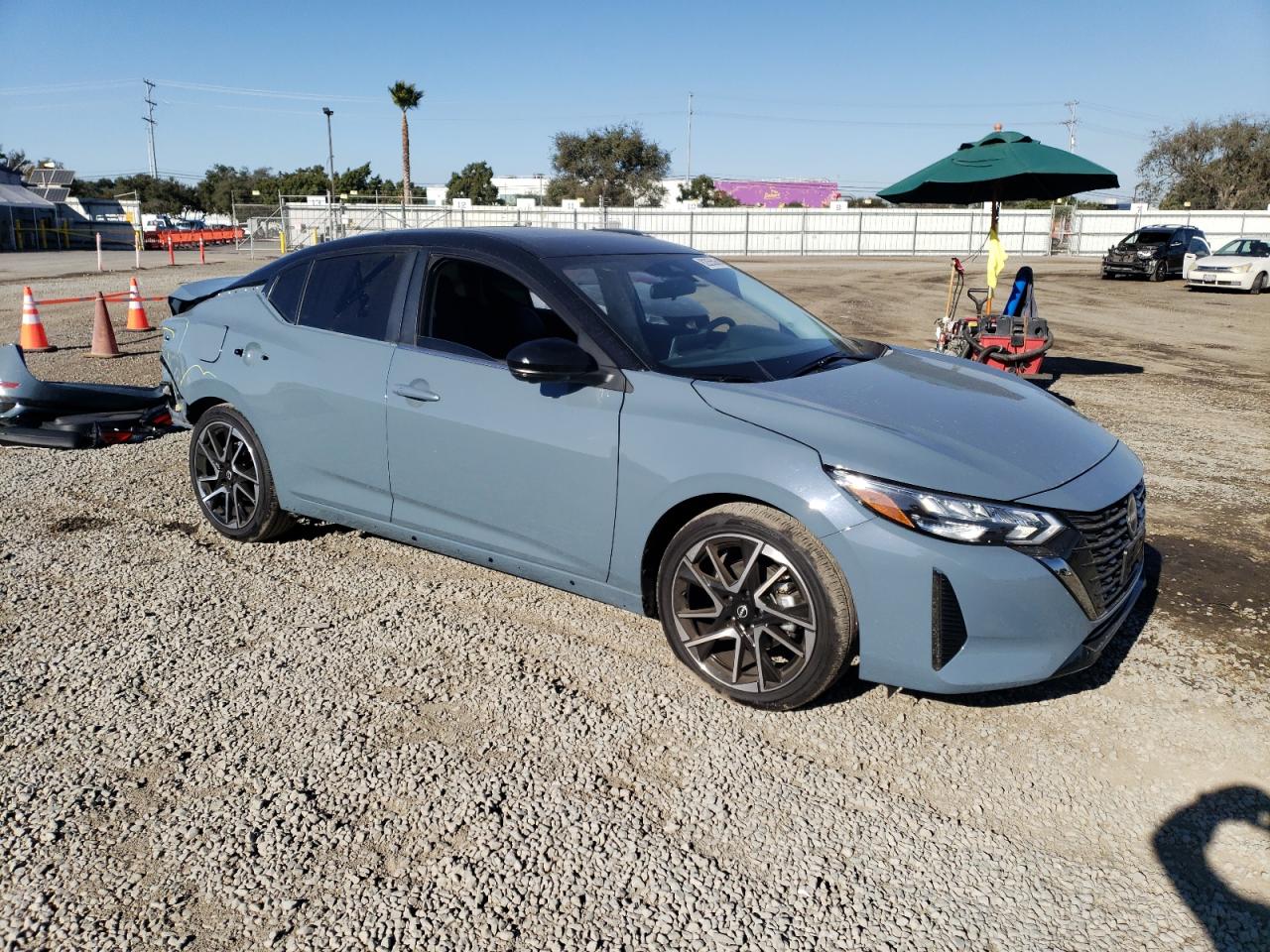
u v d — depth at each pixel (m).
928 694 3.31
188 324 4.81
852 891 2.38
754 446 3.03
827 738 3.04
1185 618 3.97
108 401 6.89
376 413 3.93
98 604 3.97
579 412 3.39
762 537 3.02
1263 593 4.23
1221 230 41.91
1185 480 6.06
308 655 3.55
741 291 4.22
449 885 2.37
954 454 2.98
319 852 2.48
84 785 2.74
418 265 3.98
